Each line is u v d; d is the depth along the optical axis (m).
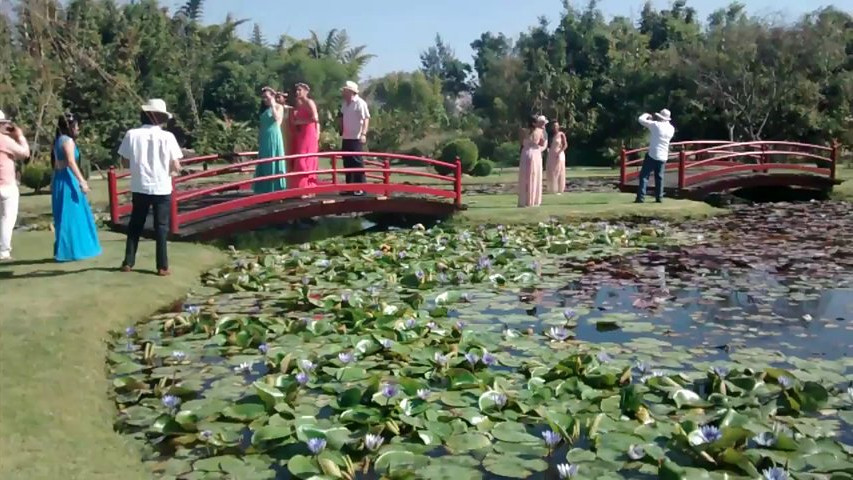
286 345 5.27
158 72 31.61
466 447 3.61
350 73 38.88
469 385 4.34
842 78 25.58
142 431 3.90
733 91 26.86
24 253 8.01
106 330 5.52
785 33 26.19
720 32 28.59
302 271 7.94
